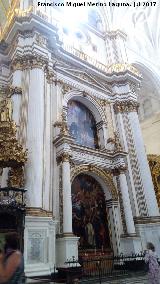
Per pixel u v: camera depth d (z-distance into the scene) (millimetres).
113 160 13883
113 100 16500
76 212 11688
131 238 11742
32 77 12094
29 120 10953
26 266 8305
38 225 9109
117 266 11562
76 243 9820
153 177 17750
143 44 24500
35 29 13156
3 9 17031
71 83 14609
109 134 15086
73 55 15133
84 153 12789
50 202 10414
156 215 13328
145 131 23906
